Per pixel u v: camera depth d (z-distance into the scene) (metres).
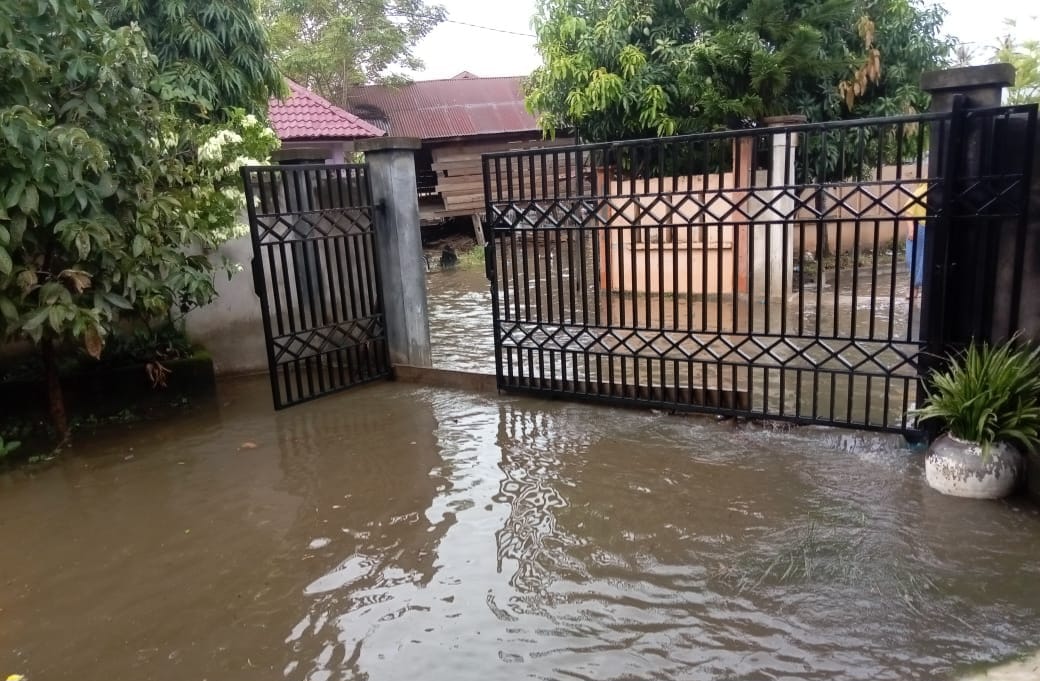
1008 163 3.71
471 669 2.62
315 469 4.61
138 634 2.98
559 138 14.97
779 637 2.70
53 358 5.13
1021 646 2.57
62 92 4.73
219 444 5.15
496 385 5.99
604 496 3.97
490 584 3.18
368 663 2.70
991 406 3.59
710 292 8.93
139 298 5.17
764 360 6.46
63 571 3.52
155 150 5.41
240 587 3.29
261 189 5.47
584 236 5.21
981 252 3.84
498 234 5.64
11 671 2.78
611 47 10.41
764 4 9.38
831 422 4.49
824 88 10.30
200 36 8.56
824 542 3.33
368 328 6.38
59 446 5.18
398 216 6.32
